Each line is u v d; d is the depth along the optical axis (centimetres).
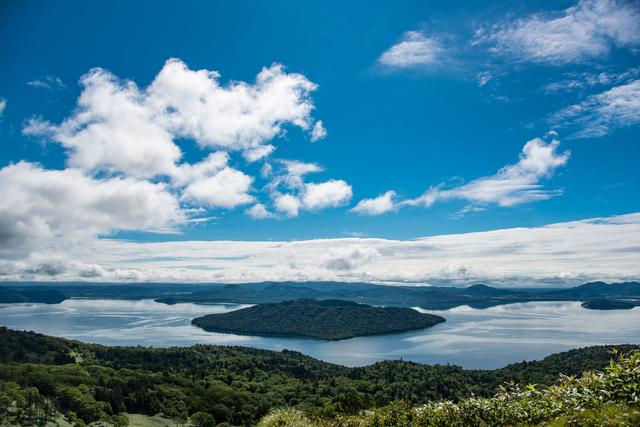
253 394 13638
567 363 13788
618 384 1264
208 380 16312
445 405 1559
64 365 15888
